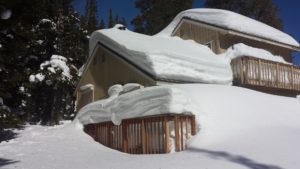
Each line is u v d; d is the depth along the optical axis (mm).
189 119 10633
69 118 24844
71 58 23469
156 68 13859
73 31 23375
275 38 23172
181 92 10570
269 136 9258
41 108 23625
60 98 22672
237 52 18641
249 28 21812
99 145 13258
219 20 21422
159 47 15984
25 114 22859
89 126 15219
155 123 10648
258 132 9750
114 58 17109
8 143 13844
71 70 21969
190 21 23797
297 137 9094
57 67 21016
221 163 7230
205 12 22797
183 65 15039
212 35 21953
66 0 24594
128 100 11859
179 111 10062
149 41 17859
